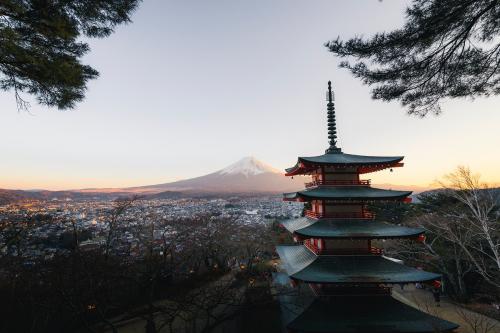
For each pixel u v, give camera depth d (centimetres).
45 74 856
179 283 2184
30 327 1728
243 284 2456
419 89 824
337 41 778
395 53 762
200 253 3244
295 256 2398
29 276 1819
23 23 824
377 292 1831
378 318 1669
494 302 2733
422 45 743
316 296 1953
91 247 2814
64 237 3297
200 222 4353
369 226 1952
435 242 3256
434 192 4134
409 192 1897
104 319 1575
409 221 3891
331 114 2388
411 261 3691
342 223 1981
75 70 897
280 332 1827
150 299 1639
